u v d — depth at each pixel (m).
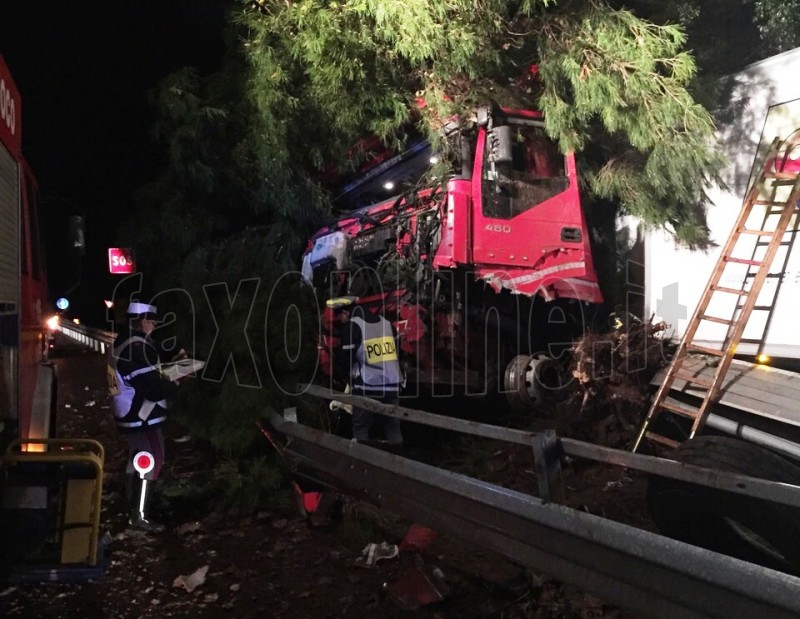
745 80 6.60
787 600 2.69
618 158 8.05
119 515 6.07
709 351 6.24
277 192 10.29
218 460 7.08
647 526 5.24
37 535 3.93
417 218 8.27
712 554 3.00
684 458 4.26
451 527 4.41
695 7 8.54
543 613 4.28
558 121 7.48
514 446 7.17
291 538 5.56
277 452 6.54
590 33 7.36
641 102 7.06
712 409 5.88
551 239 7.74
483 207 7.55
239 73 10.84
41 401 5.64
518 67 8.36
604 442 6.64
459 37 7.35
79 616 4.40
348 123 8.50
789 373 5.54
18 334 4.23
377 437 7.22
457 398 8.34
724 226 6.73
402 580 4.52
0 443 3.88
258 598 4.61
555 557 3.71
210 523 5.89
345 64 7.64
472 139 7.81
